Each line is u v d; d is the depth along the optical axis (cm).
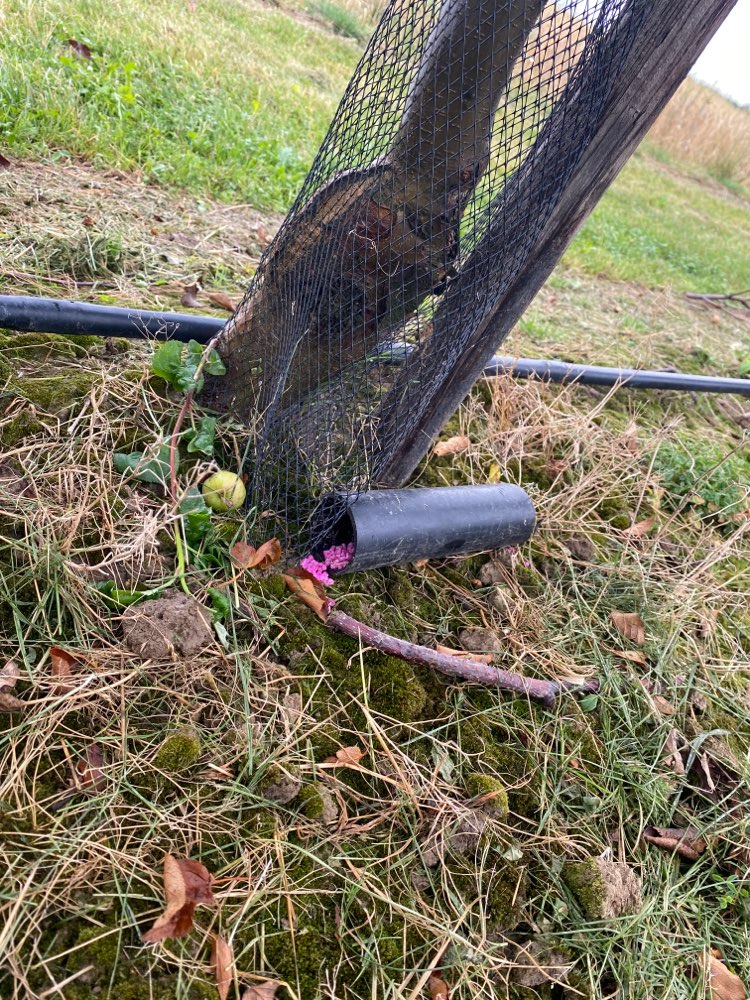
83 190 362
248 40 810
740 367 499
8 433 212
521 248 189
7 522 193
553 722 230
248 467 233
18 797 156
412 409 220
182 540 205
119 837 159
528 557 279
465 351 216
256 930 159
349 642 215
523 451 316
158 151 426
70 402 225
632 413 389
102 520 204
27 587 185
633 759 235
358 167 194
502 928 187
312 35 999
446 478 286
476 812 196
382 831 186
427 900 181
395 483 244
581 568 287
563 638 255
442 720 214
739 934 213
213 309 311
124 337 250
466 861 189
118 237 322
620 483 331
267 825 173
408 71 180
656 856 219
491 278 192
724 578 316
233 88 618
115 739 170
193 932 153
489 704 224
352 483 221
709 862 225
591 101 171
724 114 1772
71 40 492
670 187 1366
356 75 193
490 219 185
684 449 368
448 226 184
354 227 189
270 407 217
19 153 362
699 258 901
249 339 228
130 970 146
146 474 213
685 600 287
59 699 169
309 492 221
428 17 185
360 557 213
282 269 212
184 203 404
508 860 194
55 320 236
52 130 384
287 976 157
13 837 151
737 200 1587
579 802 219
